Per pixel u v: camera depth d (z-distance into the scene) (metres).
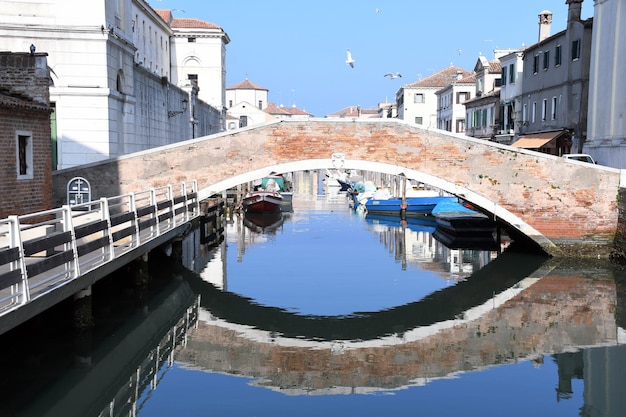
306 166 20.84
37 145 15.73
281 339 13.73
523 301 16.66
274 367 11.85
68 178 20.39
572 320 14.86
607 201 20.33
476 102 48.47
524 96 37.97
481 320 15.11
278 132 20.75
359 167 20.73
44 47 21.97
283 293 17.67
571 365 11.85
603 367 11.72
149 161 20.75
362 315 15.66
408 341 13.55
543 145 31.67
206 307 16.17
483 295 17.41
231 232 30.27
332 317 15.51
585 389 10.63
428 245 26.17
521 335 13.84
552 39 33.31
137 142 26.22
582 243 20.55
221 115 53.47
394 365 11.98
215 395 10.34
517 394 10.45
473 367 11.82
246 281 19.05
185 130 38.22
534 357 12.34
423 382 11.03
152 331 13.87
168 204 16.94
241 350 12.91
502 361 12.14
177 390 10.51
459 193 20.64
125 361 11.76
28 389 10.09
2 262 8.03
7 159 14.34
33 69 15.99
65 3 22.02
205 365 11.89
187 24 52.00
